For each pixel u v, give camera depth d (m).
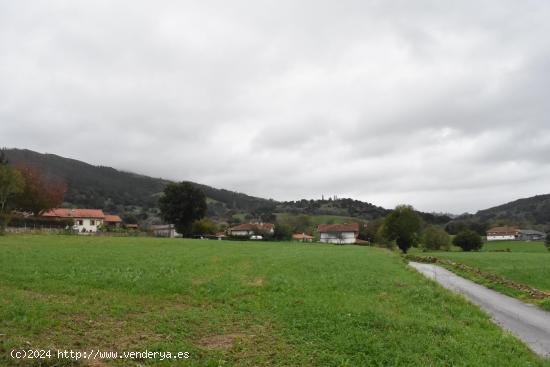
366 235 145.88
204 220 125.56
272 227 143.50
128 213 181.25
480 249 106.44
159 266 26.89
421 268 46.53
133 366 9.66
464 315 17.36
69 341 10.74
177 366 9.87
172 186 105.00
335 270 30.36
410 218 97.56
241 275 25.30
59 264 24.91
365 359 11.19
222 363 10.27
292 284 22.55
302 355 11.15
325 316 15.05
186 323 13.51
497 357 12.18
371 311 15.95
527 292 25.80
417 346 12.28
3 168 65.56
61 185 96.69
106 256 31.84
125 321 13.17
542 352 13.82
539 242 135.00
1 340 10.24
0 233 60.19
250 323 14.03
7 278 19.00
